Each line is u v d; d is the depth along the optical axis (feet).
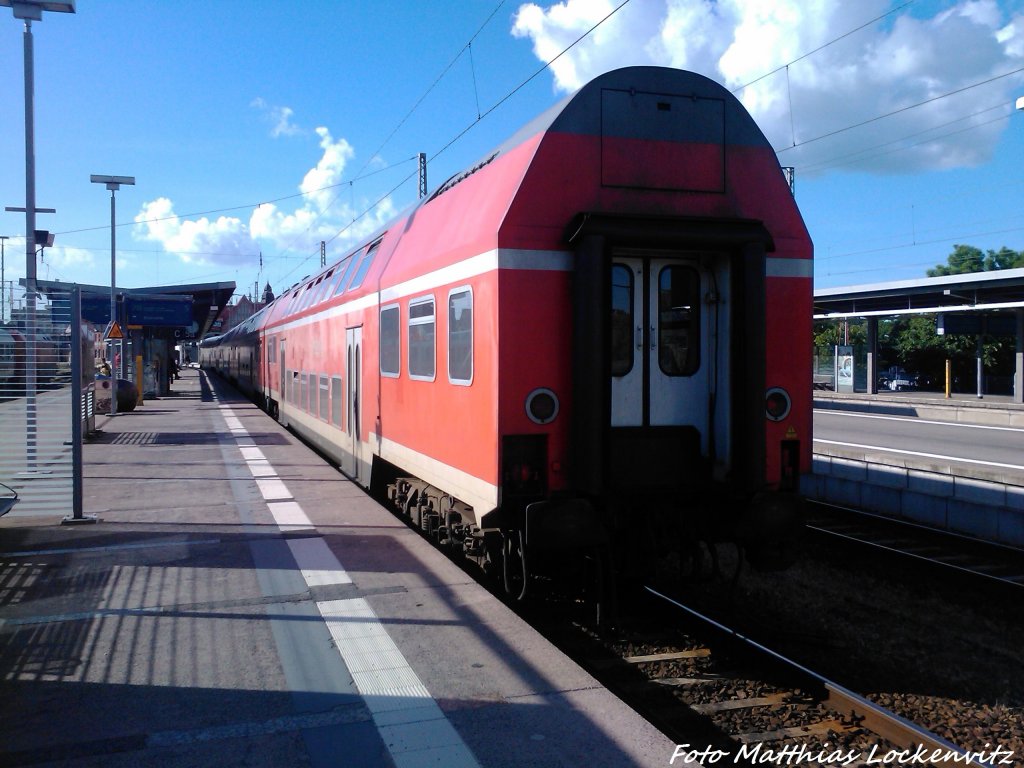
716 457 19.88
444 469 21.70
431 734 12.88
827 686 16.34
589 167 18.71
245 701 14.12
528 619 21.21
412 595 20.11
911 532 31.96
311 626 17.90
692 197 19.43
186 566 22.90
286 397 59.41
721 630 19.47
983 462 47.67
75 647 16.74
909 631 21.08
